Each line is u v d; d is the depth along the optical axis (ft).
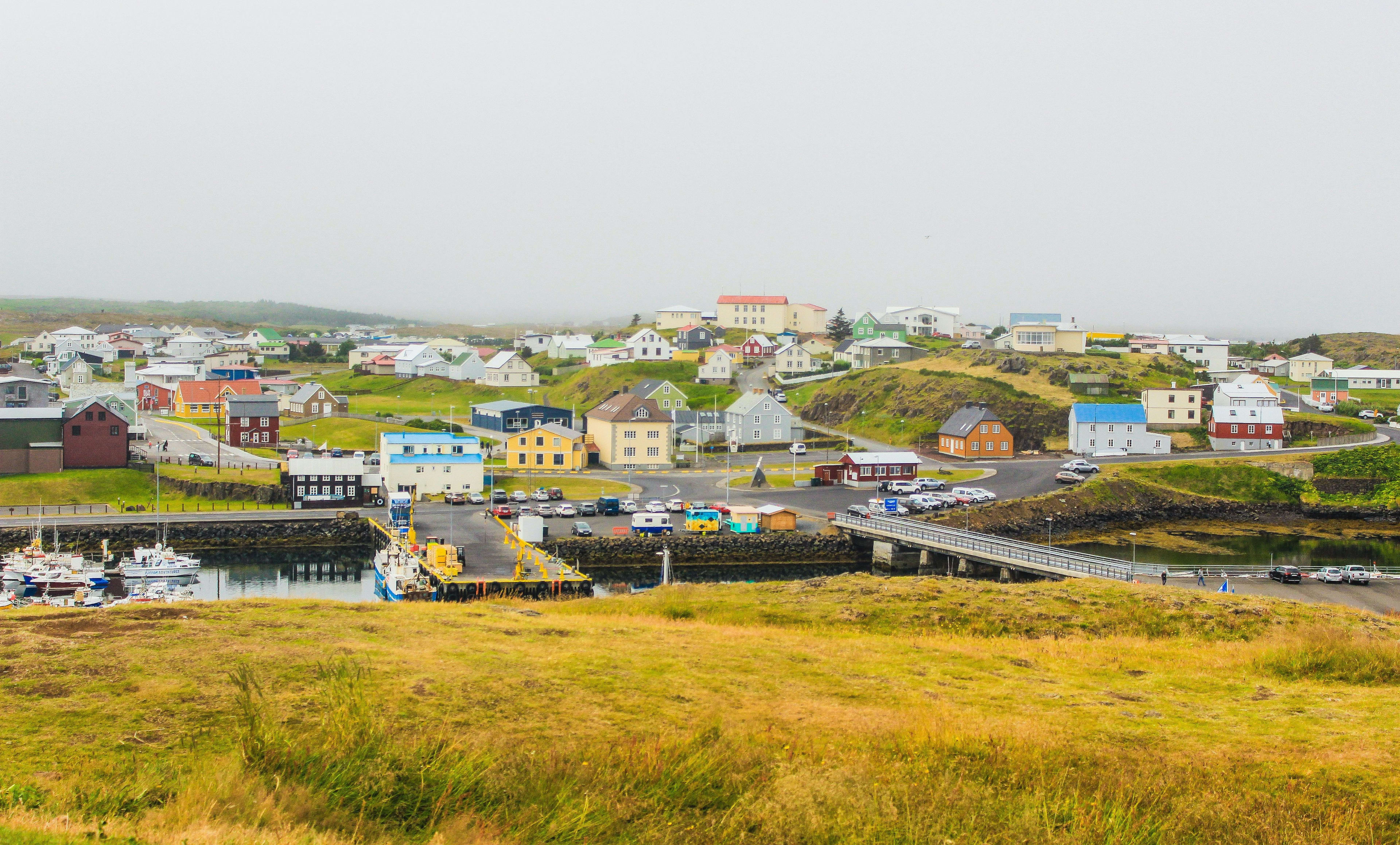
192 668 89.30
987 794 69.56
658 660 102.17
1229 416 440.45
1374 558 290.76
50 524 286.87
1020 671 107.96
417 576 223.30
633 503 324.80
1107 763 77.61
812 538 291.99
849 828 63.72
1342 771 76.64
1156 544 309.01
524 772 67.92
